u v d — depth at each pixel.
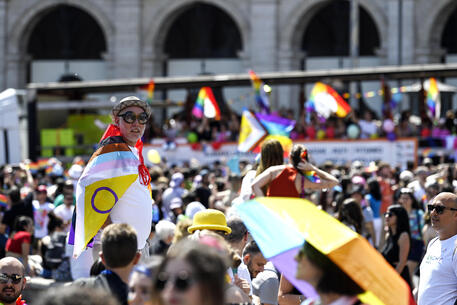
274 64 83.56
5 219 30.78
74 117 61.19
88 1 87.31
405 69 52.12
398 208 24.33
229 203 30.45
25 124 65.25
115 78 87.12
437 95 53.16
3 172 43.97
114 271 11.76
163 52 88.06
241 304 12.04
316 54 86.00
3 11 89.00
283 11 83.31
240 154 52.25
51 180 43.44
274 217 10.18
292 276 9.84
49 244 29.48
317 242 9.40
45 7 88.12
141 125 17.20
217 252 6.90
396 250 24.33
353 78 53.34
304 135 53.53
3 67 89.31
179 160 55.38
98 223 16.41
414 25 78.88
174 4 85.94
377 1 79.56
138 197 16.89
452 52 81.38
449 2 77.19
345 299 9.20
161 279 6.83
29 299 25.75
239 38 88.56
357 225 24.59
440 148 52.12
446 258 16.52
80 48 91.31
